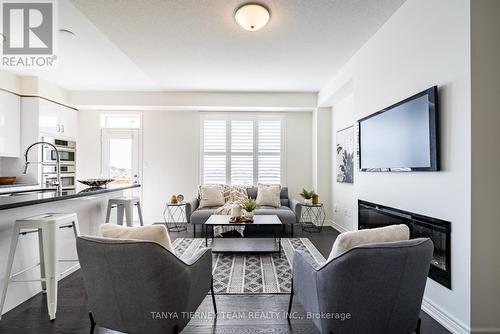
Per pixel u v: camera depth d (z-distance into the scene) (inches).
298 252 72.4
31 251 87.3
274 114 208.1
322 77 156.8
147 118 205.0
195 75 153.6
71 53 128.6
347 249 54.5
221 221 132.4
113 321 56.5
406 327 56.2
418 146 77.3
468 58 62.7
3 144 149.2
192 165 206.1
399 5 87.3
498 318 62.7
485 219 62.4
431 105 72.0
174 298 54.6
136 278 51.8
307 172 208.4
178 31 103.5
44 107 165.9
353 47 116.9
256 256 129.2
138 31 103.3
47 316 76.2
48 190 128.0
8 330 70.1
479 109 62.4
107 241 51.9
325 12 90.8
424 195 77.4
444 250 70.1
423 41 77.6
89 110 201.2
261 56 126.8
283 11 90.1
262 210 169.9
